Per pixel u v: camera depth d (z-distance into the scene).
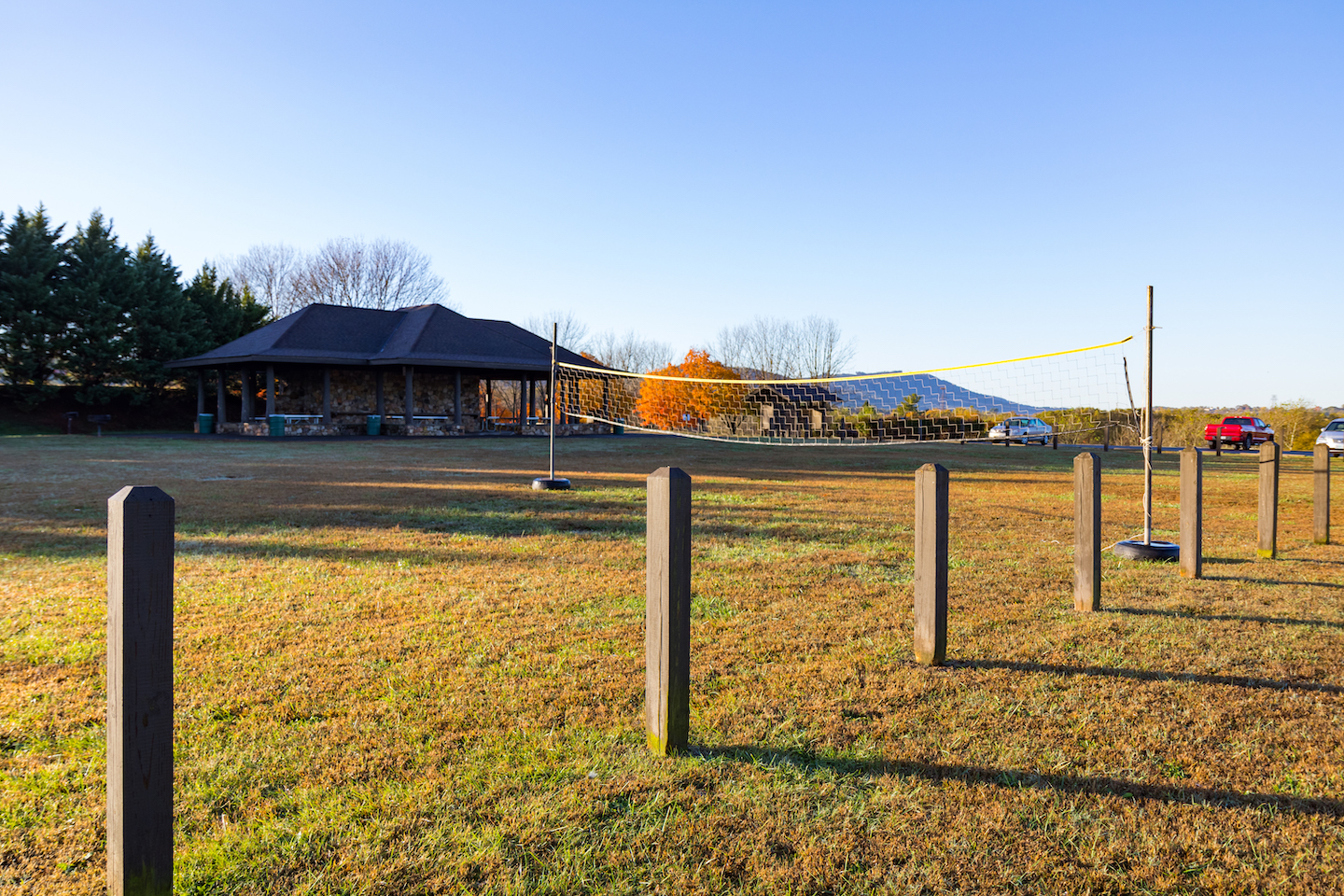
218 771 2.67
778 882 2.10
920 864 2.20
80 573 5.68
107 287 35.44
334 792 2.53
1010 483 14.23
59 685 3.46
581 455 20.45
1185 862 2.22
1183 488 5.98
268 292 62.00
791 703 3.33
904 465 18.27
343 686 3.49
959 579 5.87
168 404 37.59
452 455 19.39
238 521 8.29
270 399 28.44
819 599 5.15
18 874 2.10
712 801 2.51
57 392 33.72
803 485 12.91
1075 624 4.60
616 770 2.70
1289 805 2.54
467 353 31.89
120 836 1.71
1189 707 3.34
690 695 3.42
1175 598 5.25
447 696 3.38
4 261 33.09
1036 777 2.71
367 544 6.98
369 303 62.53
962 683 3.59
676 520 2.74
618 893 2.04
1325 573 6.10
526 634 4.29
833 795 2.57
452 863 2.15
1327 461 7.55
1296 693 3.50
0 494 10.51
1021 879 2.13
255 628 4.36
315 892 2.03
